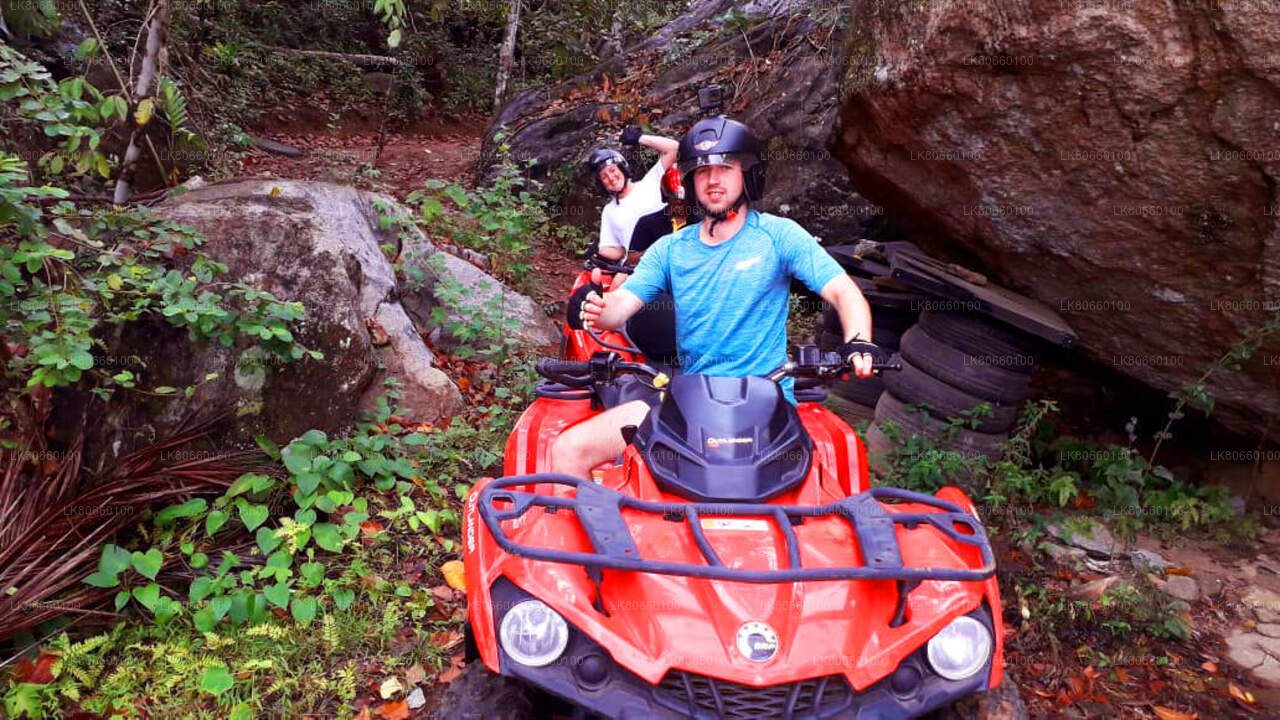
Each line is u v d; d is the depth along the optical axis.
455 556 4.54
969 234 5.22
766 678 2.36
